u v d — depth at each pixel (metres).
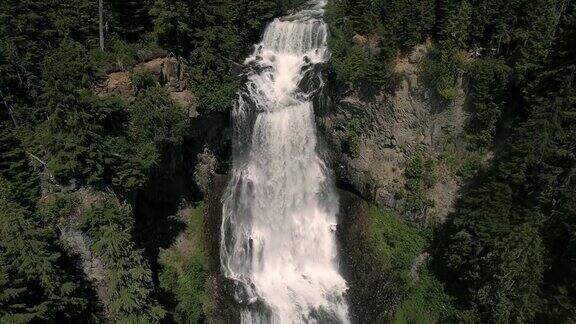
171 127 49.69
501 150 49.84
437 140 53.41
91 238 41.31
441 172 53.53
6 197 38.44
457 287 49.81
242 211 57.53
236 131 58.16
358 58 54.03
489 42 50.38
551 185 42.47
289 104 57.97
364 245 55.31
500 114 49.25
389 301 51.81
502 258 42.38
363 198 58.41
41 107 43.84
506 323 43.00
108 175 43.28
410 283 52.38
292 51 61.44
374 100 54.91
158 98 49.84
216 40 54.38
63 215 40.50
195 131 54.91
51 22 48.66
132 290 40.16
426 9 51.03
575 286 41.69
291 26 60.84
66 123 39.44
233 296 51.66
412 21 51.44
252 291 52.22
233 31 58.84
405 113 54.06
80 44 48.06
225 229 56.28
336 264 55.72
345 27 57.25
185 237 54.69
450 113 52.06
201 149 56.88
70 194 41.34
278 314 50.44
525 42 46.97
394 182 56.03
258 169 58.69
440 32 51.38
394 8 53.03
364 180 57.47
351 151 57.97
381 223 56.41
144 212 51.34
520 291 41.97
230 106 56.56
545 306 42.44
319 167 59.59
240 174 58.69
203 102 53.75
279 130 58.00
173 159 52.97
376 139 56.78
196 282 51.78
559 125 41.25
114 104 43.22
